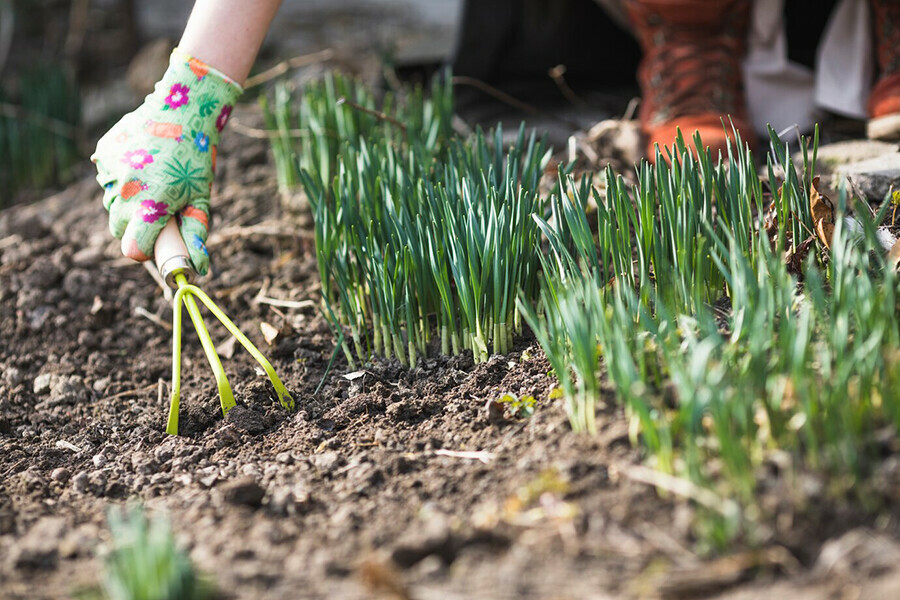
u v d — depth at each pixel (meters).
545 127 1.76
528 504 1.15
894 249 1.30
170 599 1.08
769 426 1.15
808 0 1.82
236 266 1.58
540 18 1.88
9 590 1.12
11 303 1.54
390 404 1.32
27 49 2.41
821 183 1.49
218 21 1.35
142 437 1.33
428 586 1.11
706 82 1.61
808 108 1.67
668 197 1.30
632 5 1.65
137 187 1.33
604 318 1.19
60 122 1.88
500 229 1.33
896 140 1.57
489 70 1.88
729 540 1.11
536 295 1.38
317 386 1.38
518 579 1.10
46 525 1.17
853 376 1.18
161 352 1.48
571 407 1.20
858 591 1.08
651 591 1.09
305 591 1.11
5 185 1.85
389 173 1.44
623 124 1.63
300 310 1.50
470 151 1.47
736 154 1.53
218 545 1.15
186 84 1.35
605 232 1.30
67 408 1.41
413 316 1.39
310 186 1.45
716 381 1.13
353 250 1.41
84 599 1.11
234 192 1.70
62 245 1.65
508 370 1.33
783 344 1.16
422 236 1.36
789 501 1.12
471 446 1.24
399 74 2.03
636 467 1.15
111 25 2.43
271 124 1.65
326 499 1.20
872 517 1.11
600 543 1.12
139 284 1.57
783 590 1.08
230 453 1.29
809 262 1.20
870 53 1.65
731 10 1.62
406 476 1.22
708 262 1.32
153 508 1.21
